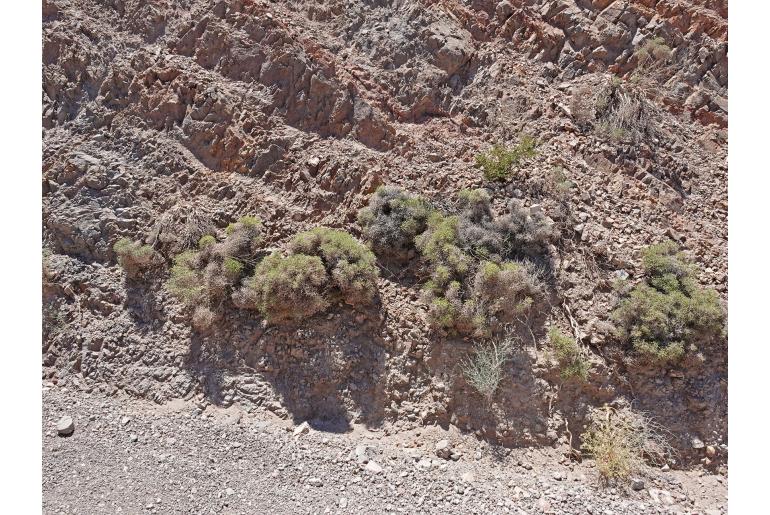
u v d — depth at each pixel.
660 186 7.35
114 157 7.73
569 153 7.44
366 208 6.80
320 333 6.25
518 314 6.18
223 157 7.55
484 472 5.48
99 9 8.61
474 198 6.70
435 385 6.01
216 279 6.39
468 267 6.23
